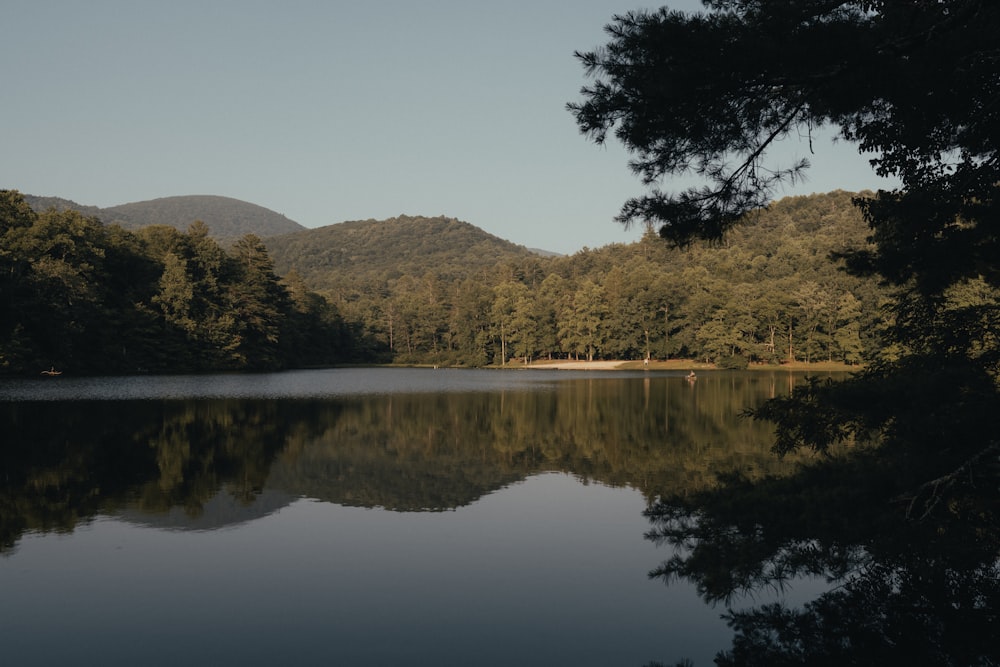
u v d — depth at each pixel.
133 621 8.68
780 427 10.99
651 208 7.81
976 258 9.01
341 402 39.91
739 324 87.44
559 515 14.07
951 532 8.60
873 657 7.41
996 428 8.35
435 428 27.95
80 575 10.32
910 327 10.86
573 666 7.52
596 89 7.20
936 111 7.30
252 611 9.03
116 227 73.75
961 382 8.71
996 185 8.78
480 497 15.77
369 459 20.56
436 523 13.48
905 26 7.03
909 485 9.18
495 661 7.62
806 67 6.30
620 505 14.95
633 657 7.71
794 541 9.79
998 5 6.77
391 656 7.79
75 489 15.90
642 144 7.34
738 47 6.25
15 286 54.09
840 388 9.82
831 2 6.72
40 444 22.09
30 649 7.89
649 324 96.31
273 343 91.56
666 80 6.52
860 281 82.69
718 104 6.95
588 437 25.30
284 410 34.62
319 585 10.00
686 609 9.05
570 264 161.88
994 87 7.47
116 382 53.25
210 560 11.11
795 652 7.65
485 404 39.25
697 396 45.00
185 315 73.00
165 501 14.95
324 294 150.12
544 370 92.94
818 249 109.81
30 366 55.44
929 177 9.15
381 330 127.12
